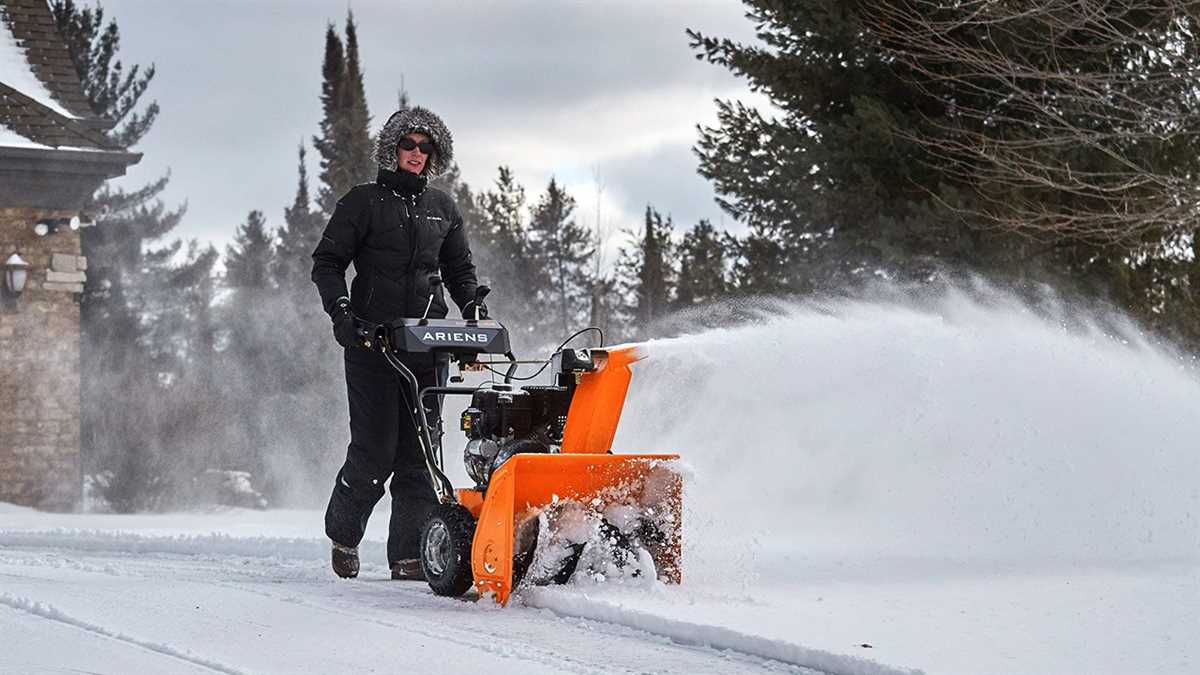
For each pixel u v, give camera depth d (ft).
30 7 150.51
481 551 40.01
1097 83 94.89
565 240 352.49
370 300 47.39
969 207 104.47
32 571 47.47
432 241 47.98
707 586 42.14
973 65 96.32
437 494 44.50
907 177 107.96
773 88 115.44
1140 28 95.25
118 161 136.05
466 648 32.73
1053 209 100.68
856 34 108.68
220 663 30.30
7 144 131.54
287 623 35.86
